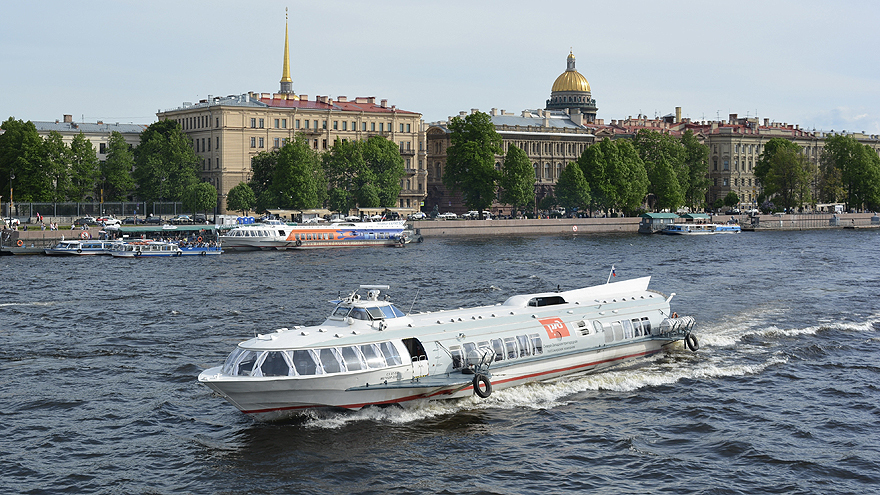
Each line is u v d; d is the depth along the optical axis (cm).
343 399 3753
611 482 3266
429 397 3969
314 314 6662
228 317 6519
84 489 3231
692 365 4800
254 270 10144
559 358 4391
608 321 4662
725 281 8694
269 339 3778
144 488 3228
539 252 12700
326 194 17200
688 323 5028
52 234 13012
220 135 19312
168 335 5819
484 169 17162
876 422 3934
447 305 7250
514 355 4200
